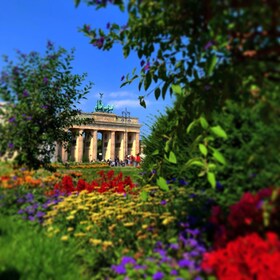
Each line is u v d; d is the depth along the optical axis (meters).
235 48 3.95
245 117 5.81
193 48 4.39
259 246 3.57
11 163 9.35
